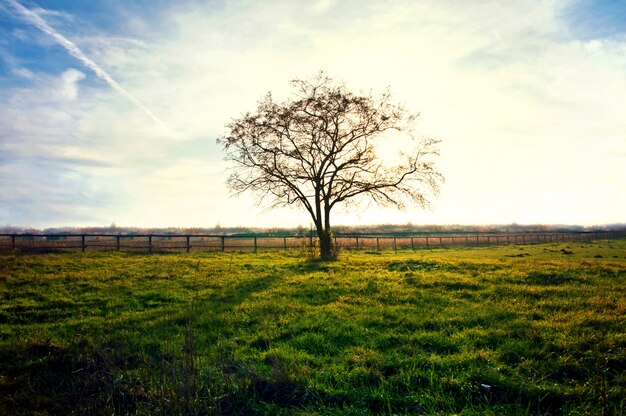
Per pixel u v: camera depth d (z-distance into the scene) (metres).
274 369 7.73
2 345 10.03
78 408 7.05
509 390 7.30
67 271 21.58
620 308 12.12
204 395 7.24
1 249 31.08
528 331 10.21
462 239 66.12
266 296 15.16
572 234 76.31
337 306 13.49
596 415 6.39
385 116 32.12
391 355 8.92
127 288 17.41
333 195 32.19
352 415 6.66
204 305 14.08
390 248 48.66
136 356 9.23
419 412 6.71
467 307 12.95
